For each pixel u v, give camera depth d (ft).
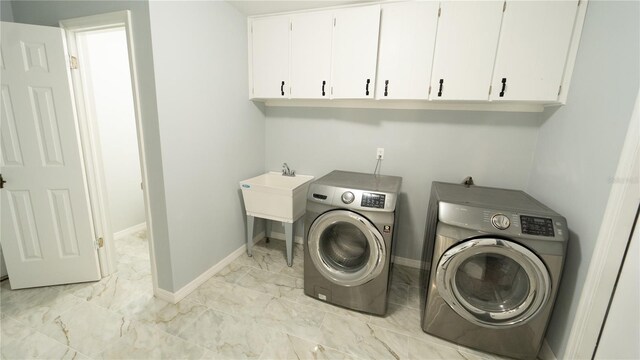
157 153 5.67
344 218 5.81
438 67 6.32
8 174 6.21
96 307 6.26
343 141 8.56
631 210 3.75
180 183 6.20
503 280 5.17
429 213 7.08
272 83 7.91
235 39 7.47
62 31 5.91
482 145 7.25
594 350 4.30
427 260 6.44
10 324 5.69
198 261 7.07
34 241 6.64
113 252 7.64
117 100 9.62
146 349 5.19
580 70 5.16
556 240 4.40
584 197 4.51
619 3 4.17
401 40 6.51
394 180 7.01
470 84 6.16
